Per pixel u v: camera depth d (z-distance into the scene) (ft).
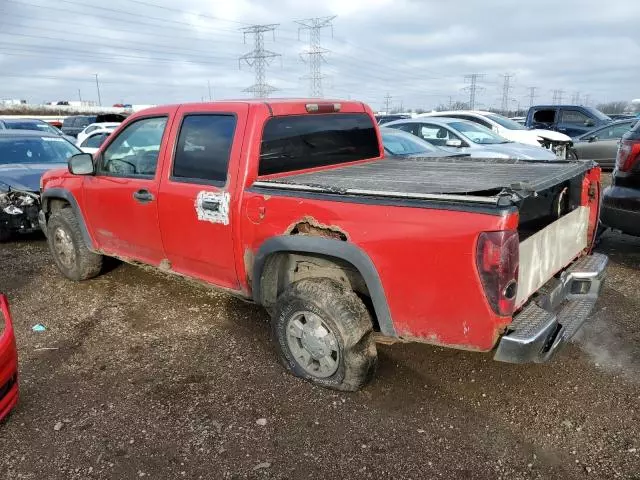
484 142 33.47
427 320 9.41
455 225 8.68
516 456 9.23
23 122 49.19
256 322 14.87
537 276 10.27
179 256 13.64
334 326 10.51
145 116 14.19
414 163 14.98
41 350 13.46
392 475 8.86
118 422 10.42
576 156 43.68
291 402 10.96
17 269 20.04
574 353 12.69
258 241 11.50
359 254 9.86
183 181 12.98
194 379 11.94
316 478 8.84
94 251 16.92
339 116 14.46
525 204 12.35
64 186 17.21
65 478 8.95
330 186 10.49
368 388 11.39
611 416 10.25
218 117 12.35
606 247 21.57
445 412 10.52
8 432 10.17
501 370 12.00
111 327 14.74
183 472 9.04
